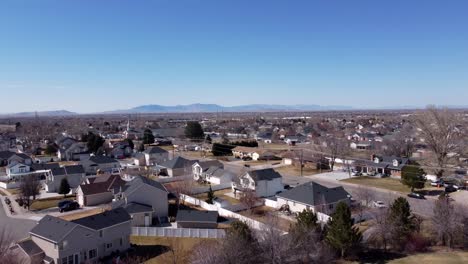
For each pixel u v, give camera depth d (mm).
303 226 34688
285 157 95062
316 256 32844
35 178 63844
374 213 42062
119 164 88250
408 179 61438
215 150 108812
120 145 112062
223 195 62750
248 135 157500
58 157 101625
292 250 31750
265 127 188250
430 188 64938
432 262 32656
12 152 97812
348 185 68562
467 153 71375
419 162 79312
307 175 78875
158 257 36344
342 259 34625
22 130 163625
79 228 35500
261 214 51250
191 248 37656
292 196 52469
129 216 40656
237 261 29000
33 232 36906
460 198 56906
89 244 36188
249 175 61562
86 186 58875
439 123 70375
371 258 34688
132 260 34938
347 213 35469
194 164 78250
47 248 35156
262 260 31234
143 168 84562
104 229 37438
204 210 52562
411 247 36688
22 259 32688
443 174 71812
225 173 71062
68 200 58062
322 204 48656
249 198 53438
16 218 50750
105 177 65312
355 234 34906
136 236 43188
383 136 123938
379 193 61531
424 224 43031
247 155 104250
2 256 29359
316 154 90312
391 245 37781
